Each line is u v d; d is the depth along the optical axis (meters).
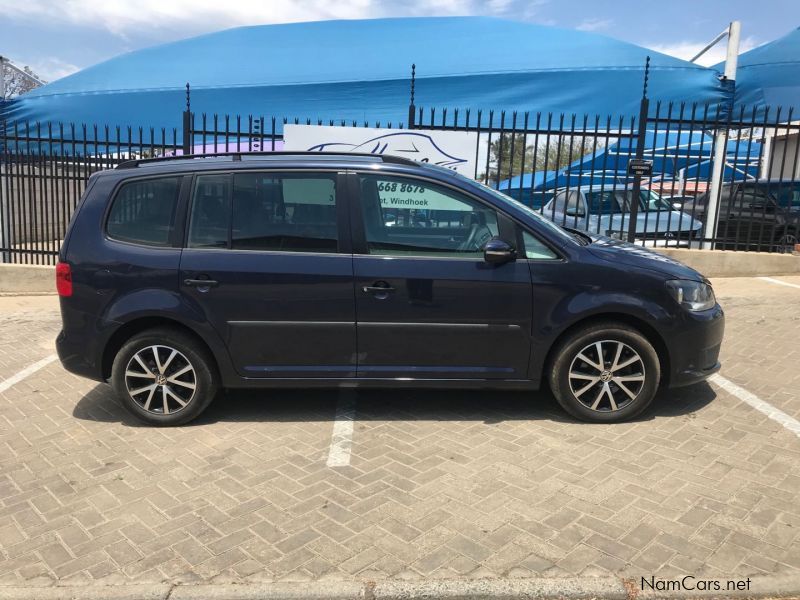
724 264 9.55
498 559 2.85
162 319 4.32
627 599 2.62
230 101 13.73
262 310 4.17
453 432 4.24
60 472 3.75
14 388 5.23
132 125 14.05
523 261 4.14
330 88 13.38
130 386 4.36
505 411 4.60
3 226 10.18
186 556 2.91
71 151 10.55
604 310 4.11
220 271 4.15
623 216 9.06
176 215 4.26
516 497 3.38
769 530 3.03
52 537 3.08
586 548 2.92
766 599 2.61
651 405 4.64
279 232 4.21
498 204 4.21
